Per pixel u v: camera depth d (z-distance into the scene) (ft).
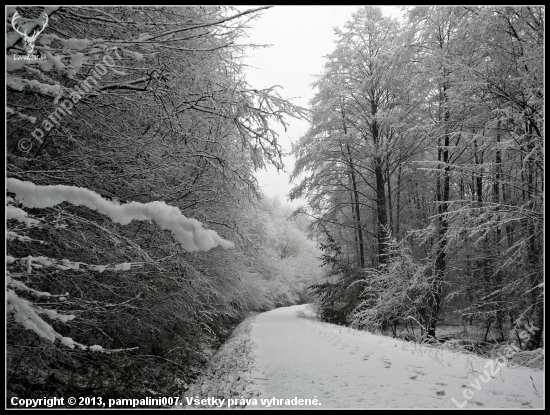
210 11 19.08
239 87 19.72
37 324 8.30
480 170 34.91
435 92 45.21
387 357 25.54
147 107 16.37
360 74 60.90
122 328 18.95
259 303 92.63
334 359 26.32
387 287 48.14
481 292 41.98
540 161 27.53
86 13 13.50
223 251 31.04
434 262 41.39
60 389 14.42
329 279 92.48
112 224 14.65
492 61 33.65
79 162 14.37
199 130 20.72
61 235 13.35
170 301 21.98
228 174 20.15
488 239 42.91
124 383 16.92
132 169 16.17
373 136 59.67
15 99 12.94
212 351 38.22
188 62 16.28
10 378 13.10
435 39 42.47
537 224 28.71
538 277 30.96
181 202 19.70
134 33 15.05
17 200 7.70
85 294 14.32
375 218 68.39
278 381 20.51
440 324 54.19
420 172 56.18
